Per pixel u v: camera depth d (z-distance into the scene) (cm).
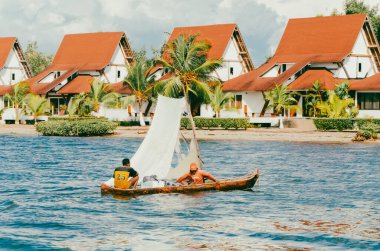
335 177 3928
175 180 3562
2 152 5494
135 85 8194
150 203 3027
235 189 3341
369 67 8706
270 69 8525
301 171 4212
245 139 6588
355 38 8406
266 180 3794
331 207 2983
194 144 3434
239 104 8375
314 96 7556
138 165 3319
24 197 3241
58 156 5181
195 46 7656
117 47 9888
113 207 2958
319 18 8912
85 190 3450
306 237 2448
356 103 7800
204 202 3055
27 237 2452
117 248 2322
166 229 2570
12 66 10281
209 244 2367
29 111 8800
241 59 9375
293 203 3072
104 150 5678
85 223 2669
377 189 3481
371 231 2534
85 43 10100
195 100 8044
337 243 2372
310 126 7388
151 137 3341
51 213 2853
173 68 7781
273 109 7981
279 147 5838
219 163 4672
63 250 2297
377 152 5381
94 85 8238
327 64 8306
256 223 2662
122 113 8406
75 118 7594
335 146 5884
